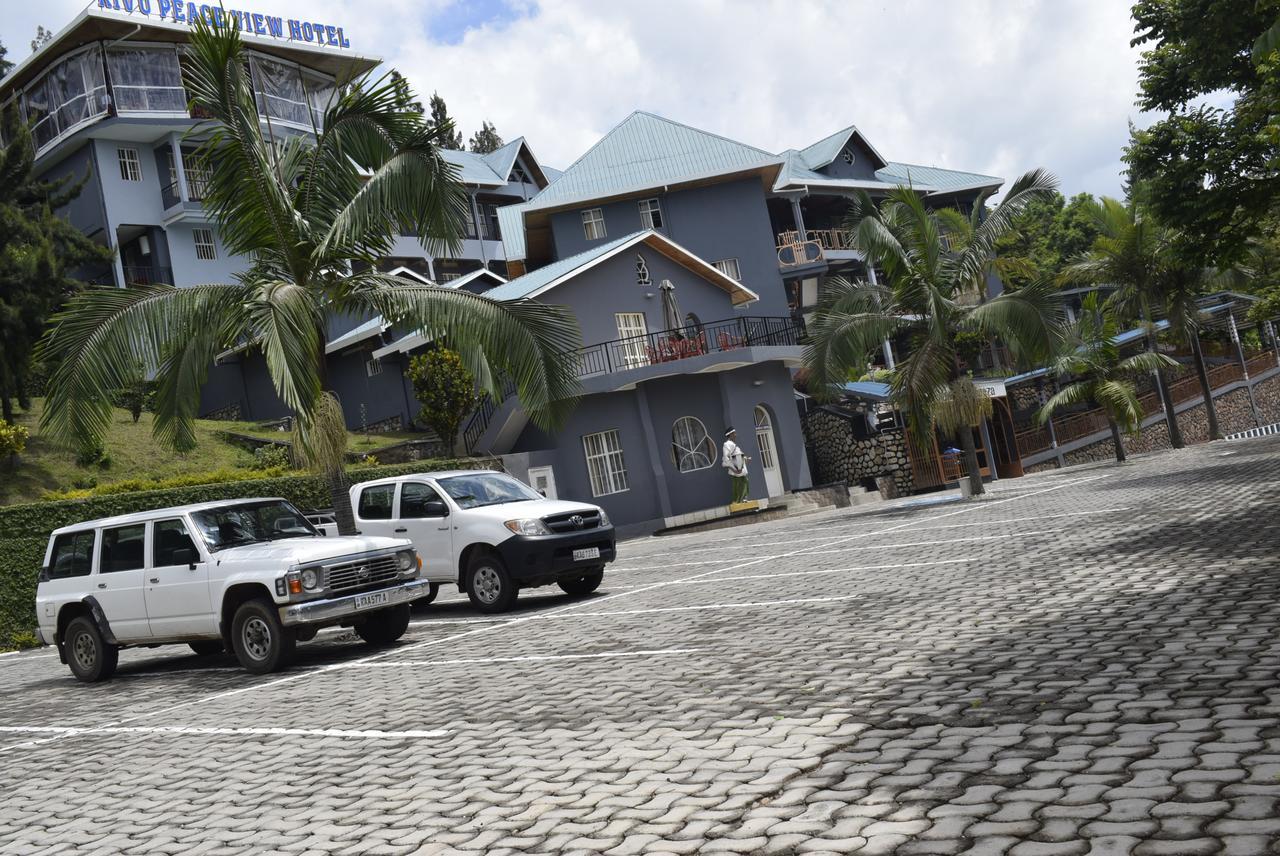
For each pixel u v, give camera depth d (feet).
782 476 110.01
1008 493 80.69
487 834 14.97
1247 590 25.70
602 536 46.11
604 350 105.70
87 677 40.68
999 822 12.59
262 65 128.98
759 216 138.00
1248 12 62.08
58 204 98.89
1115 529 43.42
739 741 18.11
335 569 36.17
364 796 18.17
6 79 126.72
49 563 41.81
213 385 128.88
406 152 49.08
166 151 127.44
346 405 122.62
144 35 123.13
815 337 81.30
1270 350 154.51
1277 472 59.26
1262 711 15.57
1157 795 12.73
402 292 48.93
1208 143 71.36
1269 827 11.29
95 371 44.42
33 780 23.85
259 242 47.88
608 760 18.11
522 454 95.09
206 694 33.27
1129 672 19.24
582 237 135.03
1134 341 138.92
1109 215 118.83
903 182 161.79
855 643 26.05
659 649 29.17
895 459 115.14
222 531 38.37
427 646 37.22
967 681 20.29
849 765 15.80
